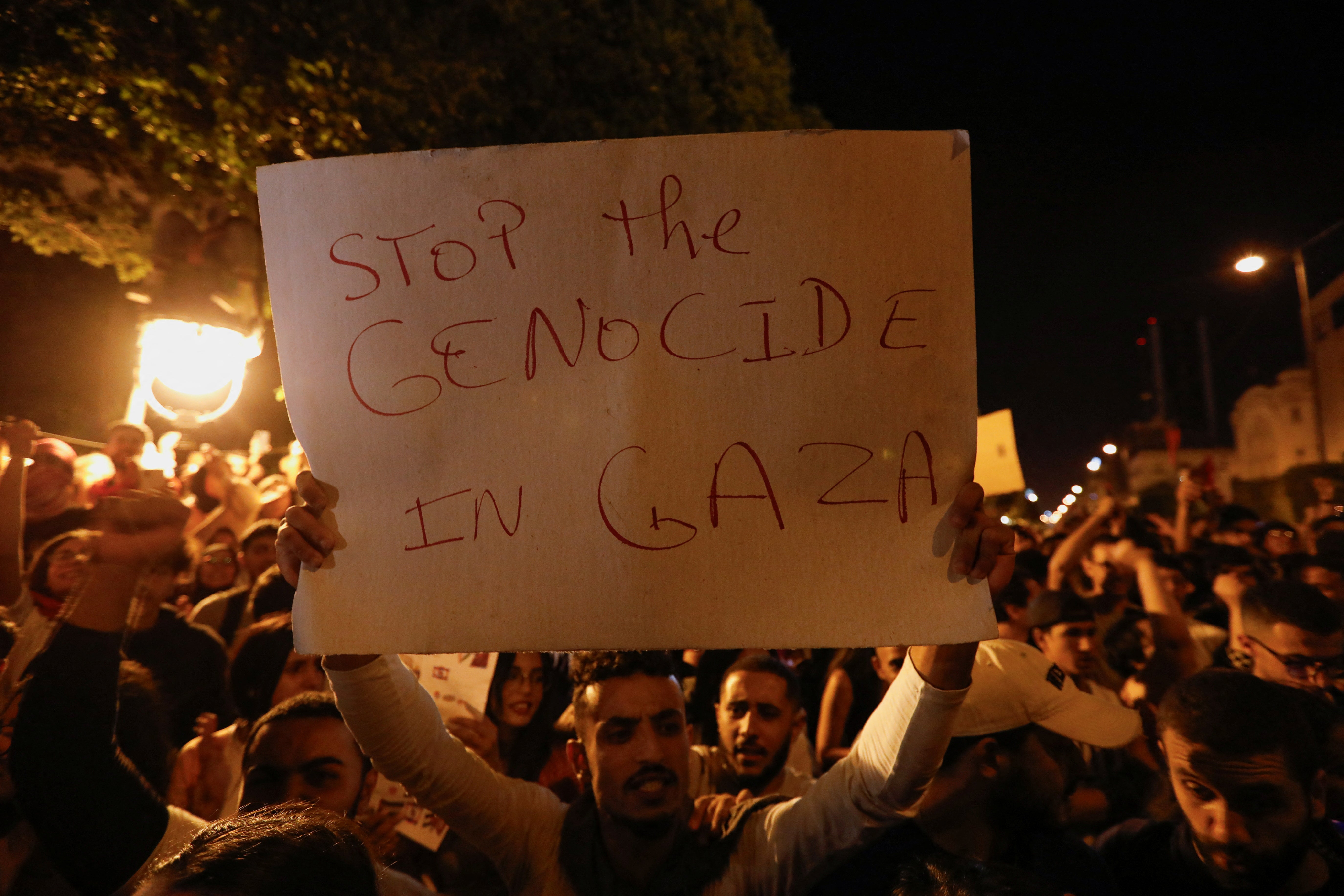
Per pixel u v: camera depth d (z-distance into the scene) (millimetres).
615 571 1528
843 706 3658
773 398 1544
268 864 1107
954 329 1542
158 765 2193
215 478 5027
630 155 1592
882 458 1528
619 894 1793
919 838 1863
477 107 8031
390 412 1604
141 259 7637
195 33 6344
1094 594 5176
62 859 1596
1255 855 1691
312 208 1647
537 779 3055
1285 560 4863
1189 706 1745
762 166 1571
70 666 1640
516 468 1571
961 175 1562
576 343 1582
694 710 3629
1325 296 24562
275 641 2998
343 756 2041
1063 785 2064
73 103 6195
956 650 1591
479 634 1534
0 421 9555
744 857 1815
